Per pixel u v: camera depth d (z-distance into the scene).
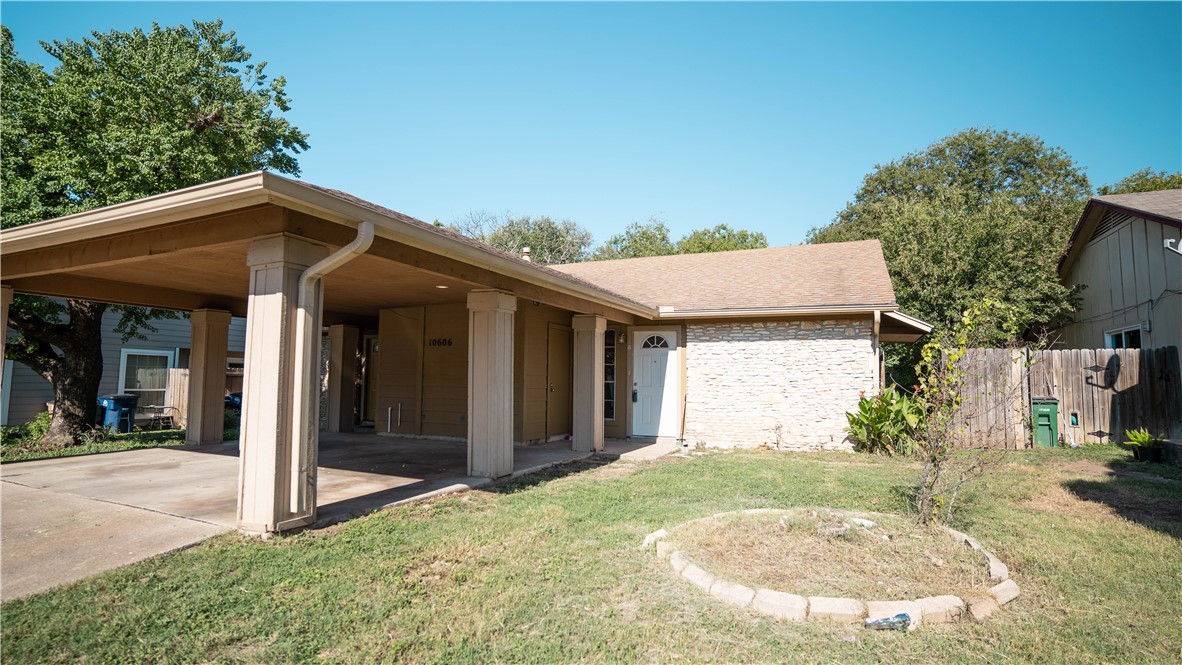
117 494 6.27
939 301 17.14
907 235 18.38
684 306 11.69
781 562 4.16
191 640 3.02
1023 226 17.55
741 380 11.61
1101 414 11.11
